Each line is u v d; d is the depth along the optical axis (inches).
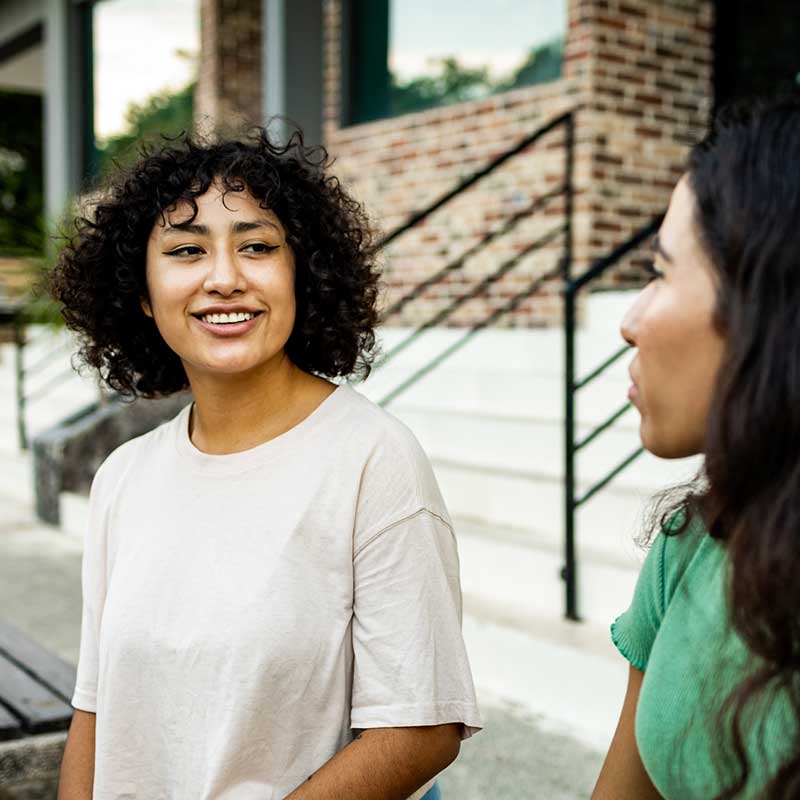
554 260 194.1
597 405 163.5
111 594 49.6
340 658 46.6
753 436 29.5
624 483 152.1
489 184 207.2
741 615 30.8
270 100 256.7
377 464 47.0
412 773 45.3
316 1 254.1
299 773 46.2
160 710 47.5
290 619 45.6
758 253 29.6
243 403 50.1
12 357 341.1
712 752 33.3
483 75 216.1
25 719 81.5
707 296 31.6
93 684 53.4
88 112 355.6
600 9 187.6
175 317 49.3
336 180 53.7
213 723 45.9
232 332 48.3
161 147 51.6
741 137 31.1
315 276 50.8
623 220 192.4
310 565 46.4
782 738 31.5
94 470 229.9
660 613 38.0
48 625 161.8
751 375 29.6
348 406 49.3
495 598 141.9
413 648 45.3
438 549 46.9
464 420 179.3
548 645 120.5
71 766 53.0
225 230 48.5
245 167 48.7
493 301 206.5
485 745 112.0
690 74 199.9
